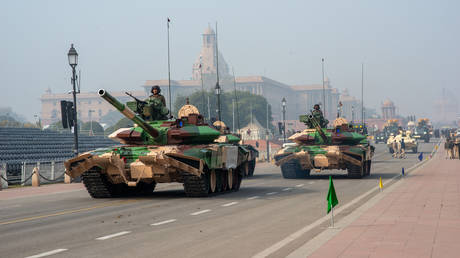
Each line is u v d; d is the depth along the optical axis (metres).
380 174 36.84
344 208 17.92
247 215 16.64
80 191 28.48
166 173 22.00
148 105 24.11
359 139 35.47
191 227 14.27
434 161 53.72
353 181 30.94
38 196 25.73
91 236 13.04
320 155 32.81
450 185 25.47
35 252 11.11
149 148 22.06
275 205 19.39
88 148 71.50
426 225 13.19
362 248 10.41
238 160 25.77
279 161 34.06
